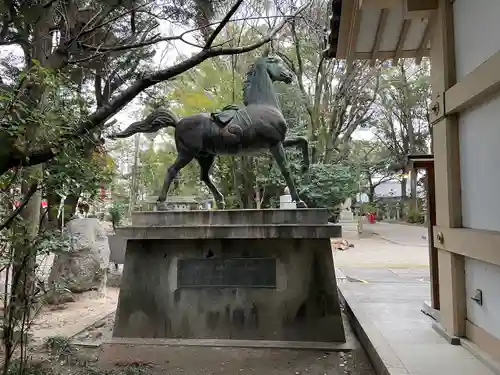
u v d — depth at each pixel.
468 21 3.89
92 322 6.34
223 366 4.55
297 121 14.64
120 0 4.68
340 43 6.17
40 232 3.66
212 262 5.32
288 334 5.10
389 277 8.45
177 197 12.25
